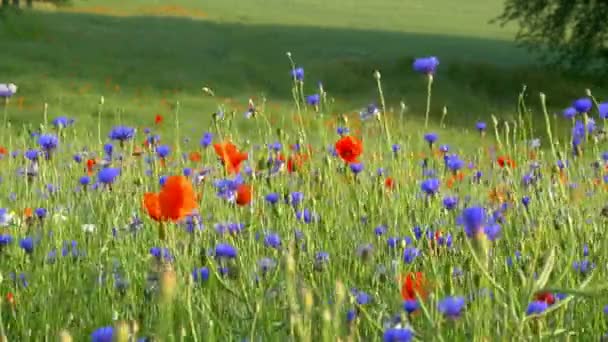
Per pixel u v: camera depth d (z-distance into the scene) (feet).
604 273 13.24
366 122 21.67
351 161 17.99
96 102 97.60
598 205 17.11
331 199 18.48
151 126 85.46
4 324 13.48
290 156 20.16
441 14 269.85
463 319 10.78
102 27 174.09
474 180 22.66
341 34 191.31
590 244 14.87
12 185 22.45
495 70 132.16
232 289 12.30
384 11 269.85
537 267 13.29
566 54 144.36
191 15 227.40
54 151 19.63
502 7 295.69
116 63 131.64
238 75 129.59
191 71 129.70
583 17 142.20
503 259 14.19
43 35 153.69
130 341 8.58
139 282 14.10
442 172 21.35
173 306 11.34
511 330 9.73
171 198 10.58
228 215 15.76
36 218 17.21
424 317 10.62
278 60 148.66
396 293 12.23
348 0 299.17
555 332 10.22
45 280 14.60
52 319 13.17
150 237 16.56
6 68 117.08
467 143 67.56
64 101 96.53
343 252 15.97
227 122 19.24
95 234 16.81
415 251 14.38
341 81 128.16
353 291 13.12
